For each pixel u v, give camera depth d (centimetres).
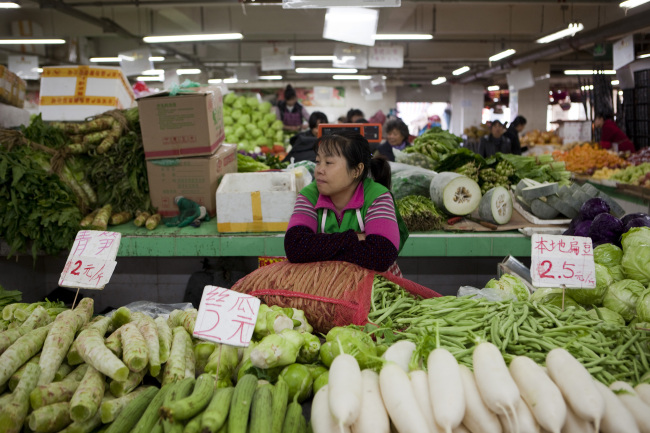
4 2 834
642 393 137
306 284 206
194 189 395
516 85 1391
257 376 157
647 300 209
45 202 346
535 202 380
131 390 152
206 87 423
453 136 546
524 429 122
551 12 1277
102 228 368
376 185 232
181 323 189
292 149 586
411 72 1962
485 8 1289
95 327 173
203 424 122
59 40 1029
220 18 1310
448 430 119
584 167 820
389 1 381
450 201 385
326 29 661
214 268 389
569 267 192
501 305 196
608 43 1046
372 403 127
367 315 194
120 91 496
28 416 143
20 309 196
